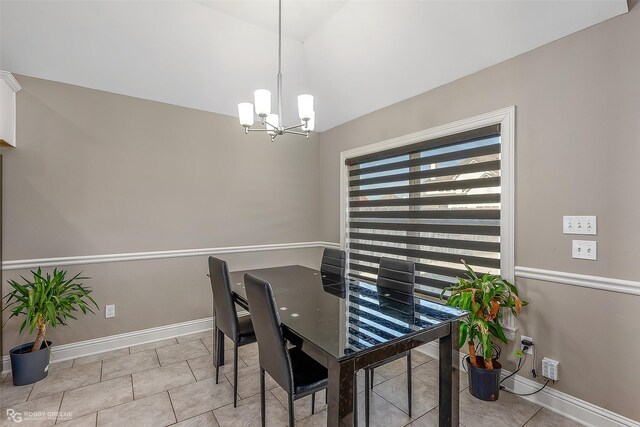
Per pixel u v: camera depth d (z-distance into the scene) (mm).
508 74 2219
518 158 2174
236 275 2760
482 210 2424
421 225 2895
